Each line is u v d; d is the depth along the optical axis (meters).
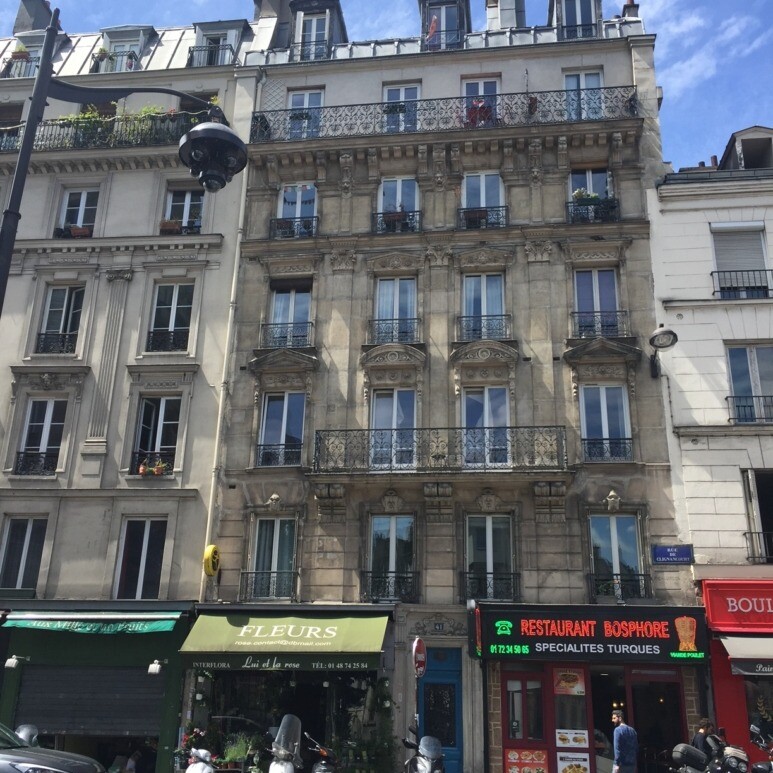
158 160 21.73
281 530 18.22
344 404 18.75
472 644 16.06
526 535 17.08
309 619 16.64
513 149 20.33
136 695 17.05
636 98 20.36
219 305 20.17
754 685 15.68
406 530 17.72
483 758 15.77
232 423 19.02
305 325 19.78
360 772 15.10
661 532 16.86
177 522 18.31
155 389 19.56
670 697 15.97
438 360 18.81
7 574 18.58
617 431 17.91
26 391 19.84
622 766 13.09
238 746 15.80
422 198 20.41
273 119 21.80
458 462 17.64
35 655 17.45
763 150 21.16
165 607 17.27
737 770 11.89
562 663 16.16
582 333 18.67
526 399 18.17
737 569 16.36
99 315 20.38
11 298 20.86
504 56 21.52
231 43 24.53
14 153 21.92
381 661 15.95
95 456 19.00
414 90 21.92
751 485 16.94
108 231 21.30
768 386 17.84
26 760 8.42
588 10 22.75
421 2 23.72
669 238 19.12
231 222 21.00
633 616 15.84
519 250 19.53
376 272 19.94
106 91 8.65
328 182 21.00
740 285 18.66
